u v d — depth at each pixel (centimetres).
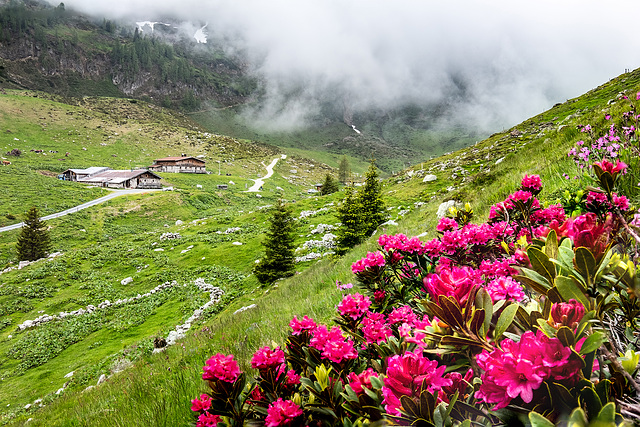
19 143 12644
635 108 509
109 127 16750
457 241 242
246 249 3678
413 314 220
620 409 72
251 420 179
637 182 309
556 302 92
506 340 77
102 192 8506
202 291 2864
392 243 273
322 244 3027
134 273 3659
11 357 2286
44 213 6644
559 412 67
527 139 4022
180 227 5394
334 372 184
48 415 790
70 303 3119
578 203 268
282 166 16538
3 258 4978
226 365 179
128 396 571
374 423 117
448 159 5075
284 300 1086
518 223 270
